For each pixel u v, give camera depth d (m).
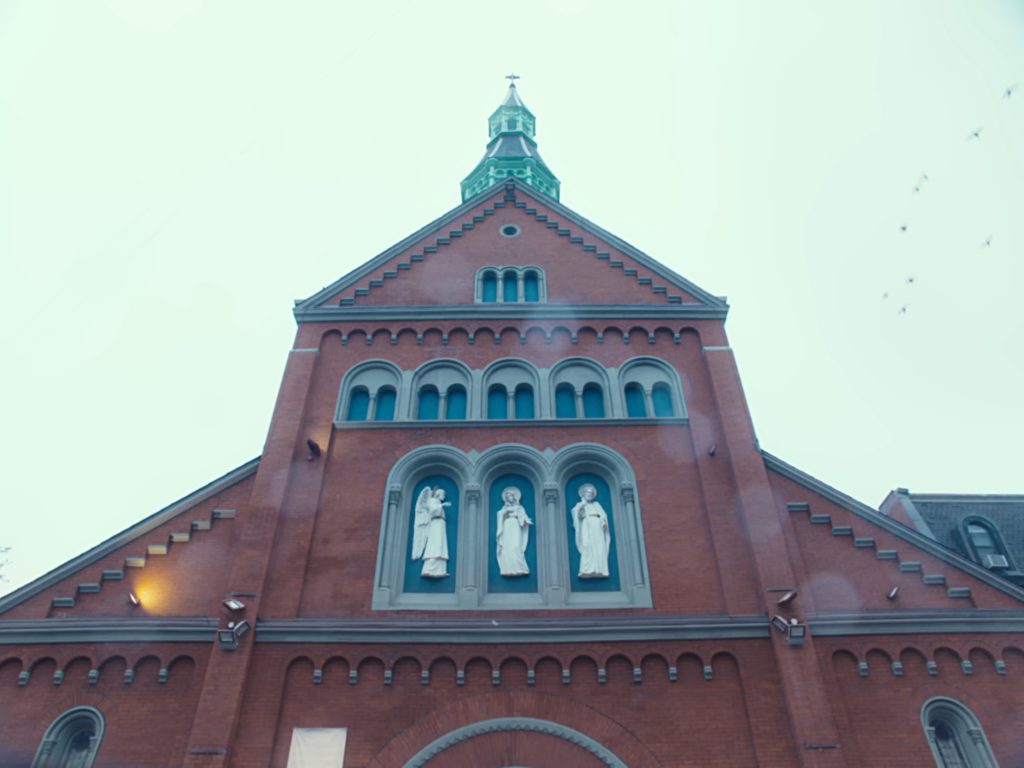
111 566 17.44
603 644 15.85
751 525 17.50
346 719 14.89
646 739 14.73
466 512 18.08
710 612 16.48
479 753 14.58
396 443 19.27
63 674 15.54
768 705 15.10
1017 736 14.95
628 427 19.62
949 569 17.39
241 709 14.88
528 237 24.66
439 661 15.67
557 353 21.33
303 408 19.80
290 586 16.70
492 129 41.50
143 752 14.62
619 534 18.09
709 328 21.81
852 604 16.81
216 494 18.77
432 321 21.92
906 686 15.55
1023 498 22.50
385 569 17.08
